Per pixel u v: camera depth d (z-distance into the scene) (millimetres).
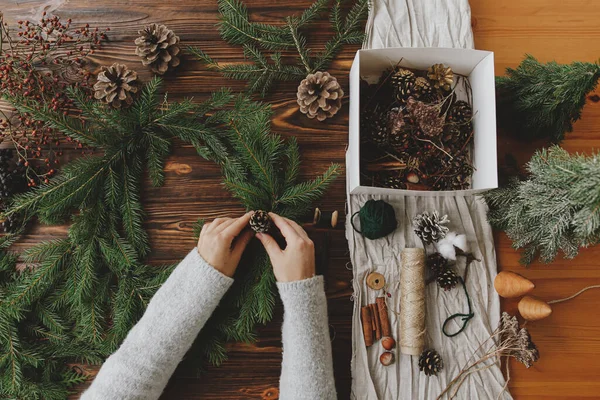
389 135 838
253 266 851
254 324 879
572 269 913
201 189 906
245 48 903
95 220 840
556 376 896
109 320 873
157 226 901
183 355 808
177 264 887
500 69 936
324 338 802
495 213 863
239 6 903
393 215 863
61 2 929
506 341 871
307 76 878
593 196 643
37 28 915
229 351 886
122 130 846
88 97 882
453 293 895
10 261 875
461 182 864
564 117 839
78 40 909
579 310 910
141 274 862
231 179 829
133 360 773
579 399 892
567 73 757
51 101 879
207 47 927
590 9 940
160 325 787
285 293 795
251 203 835
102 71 880
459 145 875
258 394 883
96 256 846
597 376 896
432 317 892
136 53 884
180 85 922
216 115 870
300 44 910
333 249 899
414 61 861
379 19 927
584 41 938
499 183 918
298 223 887
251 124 840
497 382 880
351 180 867
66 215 891
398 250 895
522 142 928
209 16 929
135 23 927
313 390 771
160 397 879
